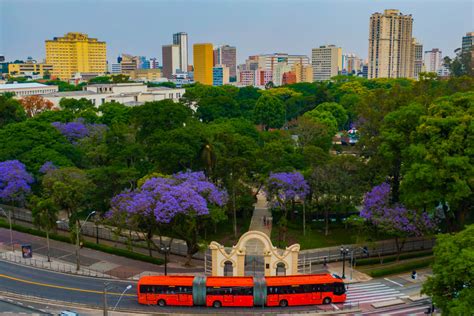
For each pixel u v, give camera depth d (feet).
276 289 217.36
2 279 247.29
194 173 286.46
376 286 240.53
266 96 604.08
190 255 265.34
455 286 173.88
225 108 573.74
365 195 292.40
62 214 350.23
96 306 215.51
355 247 286.46
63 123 446.60
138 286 218.18
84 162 378.53
